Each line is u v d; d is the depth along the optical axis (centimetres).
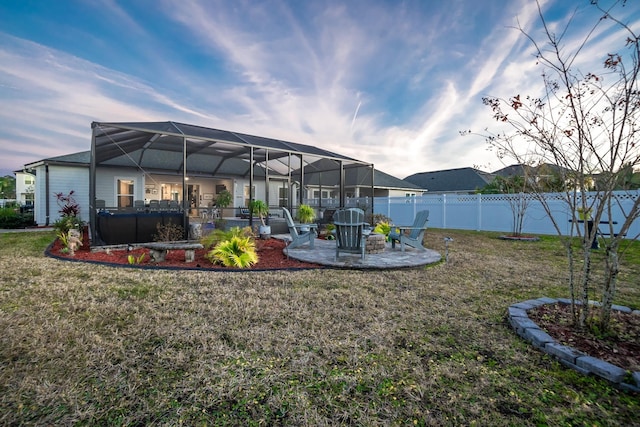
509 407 174
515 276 481
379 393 185
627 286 427
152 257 546
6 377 193
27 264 498
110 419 160
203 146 1034
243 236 642
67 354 220
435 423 161
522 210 1032
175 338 249
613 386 193
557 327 268
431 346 244
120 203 1320
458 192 2341
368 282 428
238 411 168
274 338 253
